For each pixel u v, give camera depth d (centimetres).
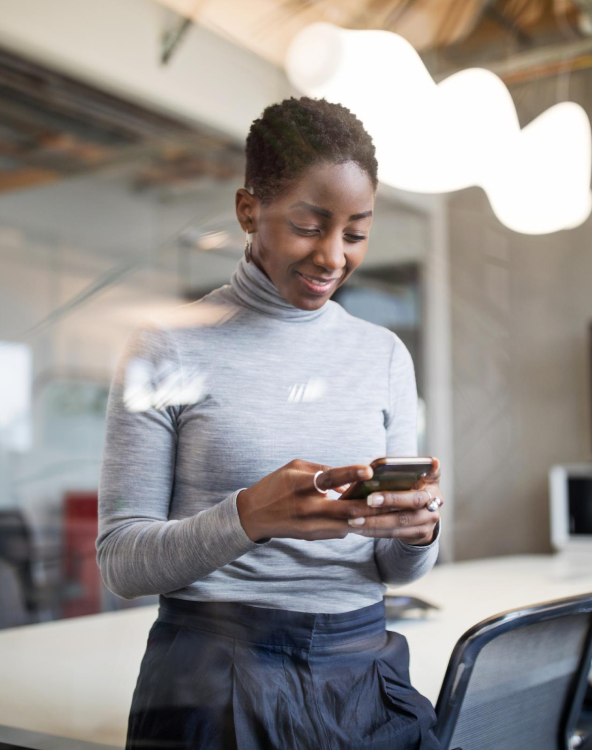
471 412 353
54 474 440
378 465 69
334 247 84
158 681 83
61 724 86
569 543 279
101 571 81
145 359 84
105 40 265
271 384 87
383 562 91
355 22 208
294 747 78
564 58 280
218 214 204
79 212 473
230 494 80
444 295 347
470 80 188
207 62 236
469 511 348
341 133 84
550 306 339
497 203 228
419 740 77
